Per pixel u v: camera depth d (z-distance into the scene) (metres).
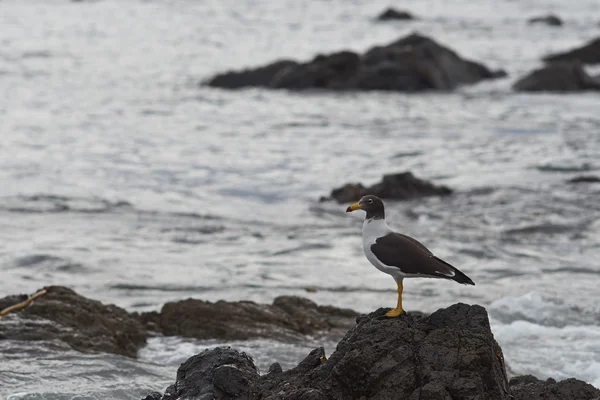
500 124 36.91
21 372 11.49
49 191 24.97
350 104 42.06
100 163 28.95
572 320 15.15
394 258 8.63
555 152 31.12
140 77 49.84
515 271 18.38
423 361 8.03
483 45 68.06
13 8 85.81
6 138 32.47
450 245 20.14
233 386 8.77
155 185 26.33
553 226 21.91
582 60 54.38
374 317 8.67
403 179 25.09
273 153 31.27
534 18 85.94
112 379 11.59
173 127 35.94
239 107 41.09
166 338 13.70
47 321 13.06
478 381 7.91
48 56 56.66
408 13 87.62
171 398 9.02
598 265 18.95
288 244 20.38
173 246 20.06
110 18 81.25
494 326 14.58
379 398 7.90
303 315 14.64
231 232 21.38
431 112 40.03
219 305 14.35
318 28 78.69
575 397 8.97
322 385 8.20
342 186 25.27
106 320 13.48
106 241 20.20
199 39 68.31
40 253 18.84
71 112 38.72
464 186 26.25
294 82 46.38
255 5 98.75
